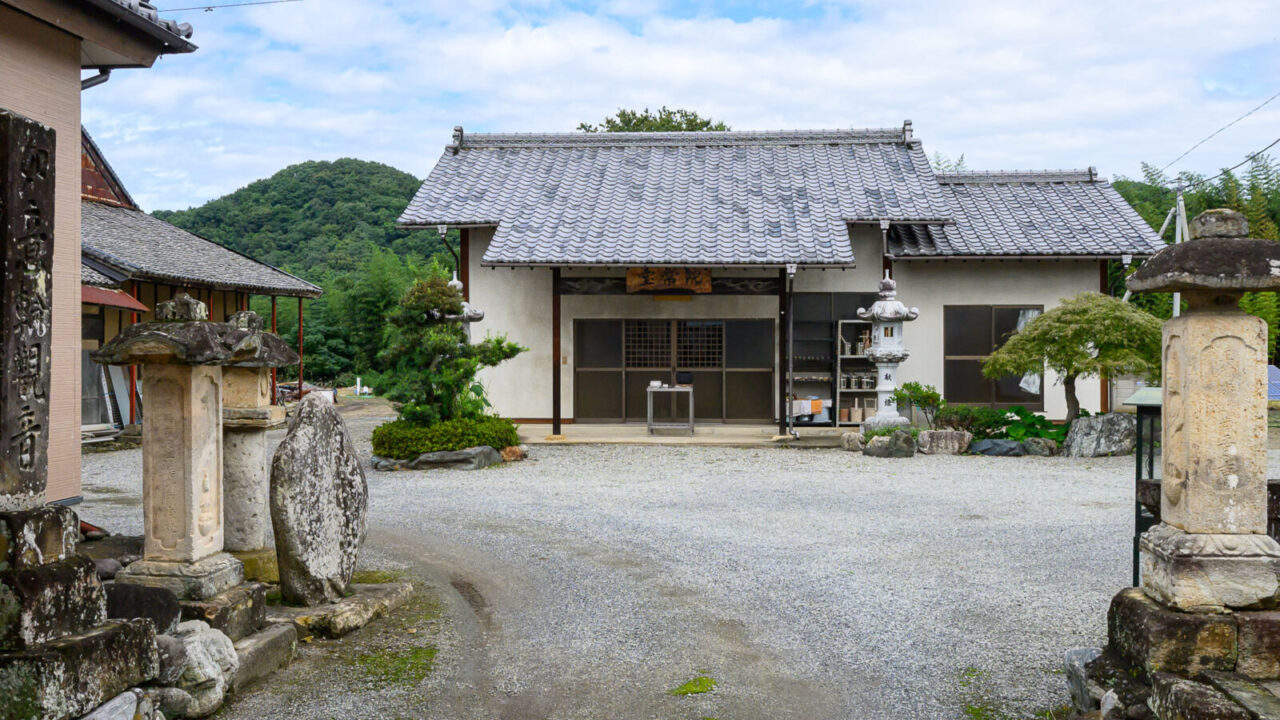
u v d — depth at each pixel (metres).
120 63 7.80
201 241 19.80
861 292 15.93
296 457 5.20
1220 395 3.53
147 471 4.56
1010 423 13.94
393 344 12.77
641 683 4.55
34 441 3.22
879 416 14.05
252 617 4.71
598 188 16.98
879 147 18.39
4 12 6.52
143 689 3.46
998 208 16.89
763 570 6.70
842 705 4.27
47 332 3.29
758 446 14.09
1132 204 32.69
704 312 16.03
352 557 5.75
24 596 2.97
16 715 2.89
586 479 11.15
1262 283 3.40
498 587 6.33
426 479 11.24
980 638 5.15
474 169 17.66
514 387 16.23
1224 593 3.48
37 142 3.23
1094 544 7.47
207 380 4.67
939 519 8.58
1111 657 3.81
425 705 4.26
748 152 18.38
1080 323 12.54
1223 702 3.09
